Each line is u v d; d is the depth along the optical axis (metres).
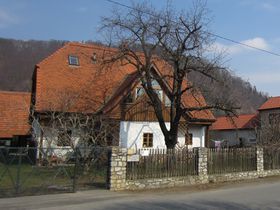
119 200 13.45
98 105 27.95
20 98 35.06
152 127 29.62
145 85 24.58
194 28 22.56
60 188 15.17
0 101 34.12
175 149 18.67
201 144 32.47
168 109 30.14
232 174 21.31
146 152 18.03
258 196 15.16
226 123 59.41
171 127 24.03
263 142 30.22
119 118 28.22
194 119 30.89
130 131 28.75
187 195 15.37
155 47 23.14
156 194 15.44
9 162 15.43
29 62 57.97
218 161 20.81
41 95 26.83
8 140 32.19
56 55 30.91
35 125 25.86
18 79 56.50
